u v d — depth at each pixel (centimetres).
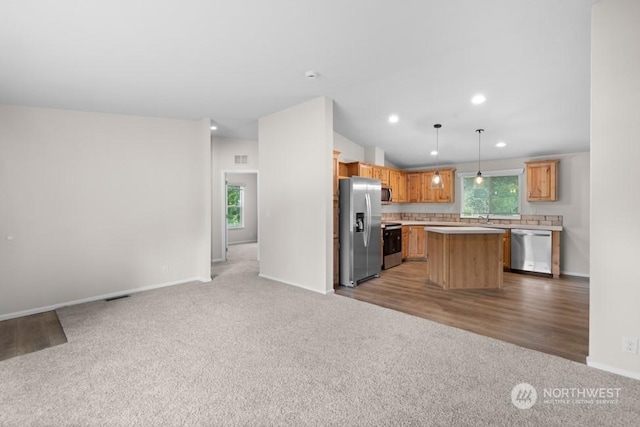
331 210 421
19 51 258
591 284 226
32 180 361
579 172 550
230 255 741
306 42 271
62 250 379
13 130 351
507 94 394
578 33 265
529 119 461
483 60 313
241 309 355
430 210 751
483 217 670
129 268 428
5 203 345
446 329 300
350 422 172
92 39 249
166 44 264
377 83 368
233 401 190
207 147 481
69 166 384
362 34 261
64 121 381
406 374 220
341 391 200
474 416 176
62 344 268
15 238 350
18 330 302
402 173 746
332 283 426
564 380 211
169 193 463
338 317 331
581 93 379
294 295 409
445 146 617
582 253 543
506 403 188
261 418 175
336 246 479
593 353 227
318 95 404
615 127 213
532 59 311
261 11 227
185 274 480
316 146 416
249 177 1010
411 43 278
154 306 367
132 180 431
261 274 513
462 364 234
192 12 224
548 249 537
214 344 267
